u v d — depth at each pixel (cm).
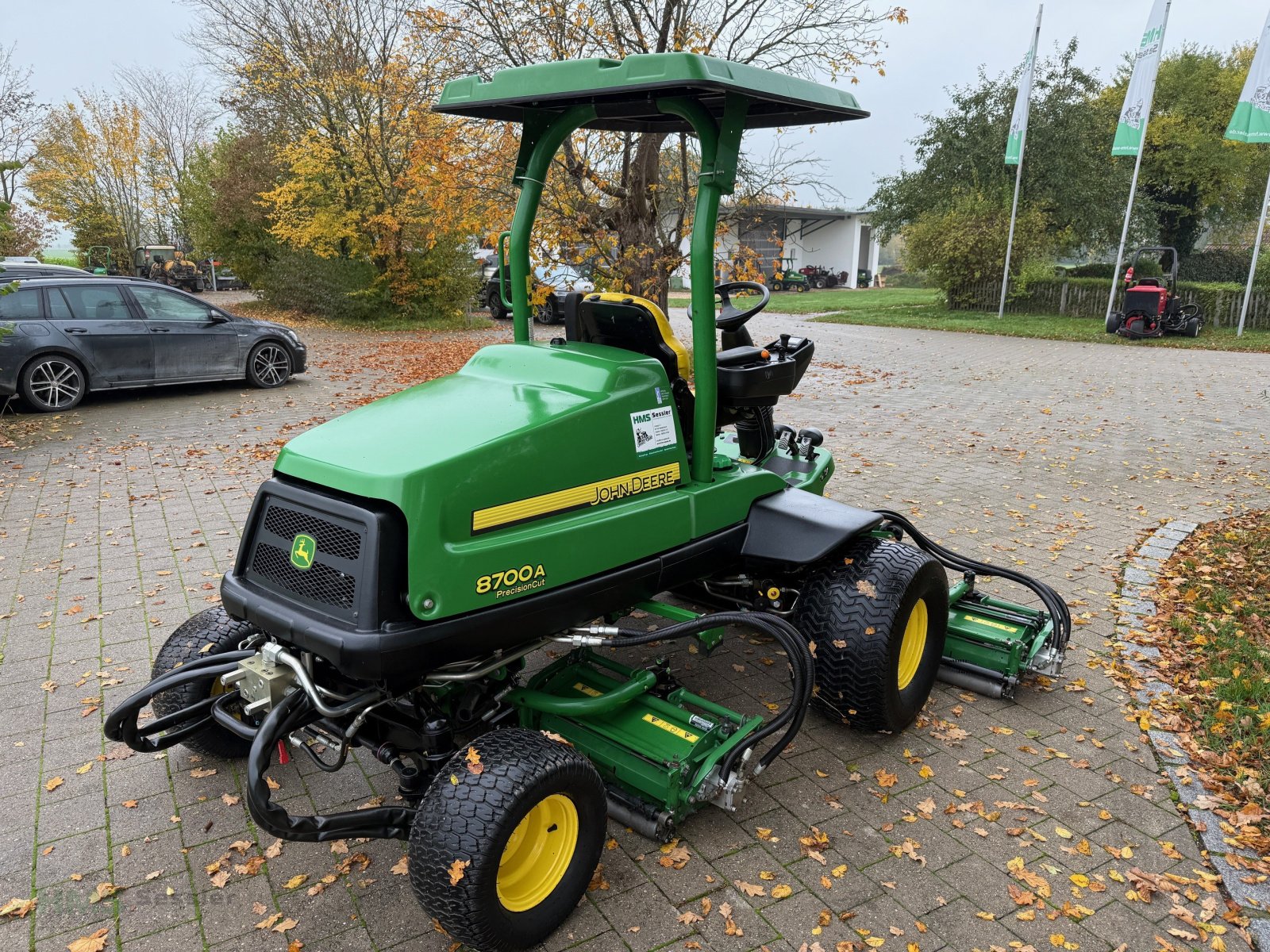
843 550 350
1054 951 251
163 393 1100
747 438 437
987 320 2252
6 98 2111
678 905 267
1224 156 2875
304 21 1967
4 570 529
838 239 4519
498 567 251
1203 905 269
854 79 993
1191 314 1816
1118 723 374
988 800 321
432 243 1911
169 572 526
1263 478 743
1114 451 838
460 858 223
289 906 266
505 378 303
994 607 420
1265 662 411
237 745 332
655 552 301
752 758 303
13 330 873
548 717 307
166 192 3275
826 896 271
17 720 366
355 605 236
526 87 294
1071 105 2380
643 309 321
